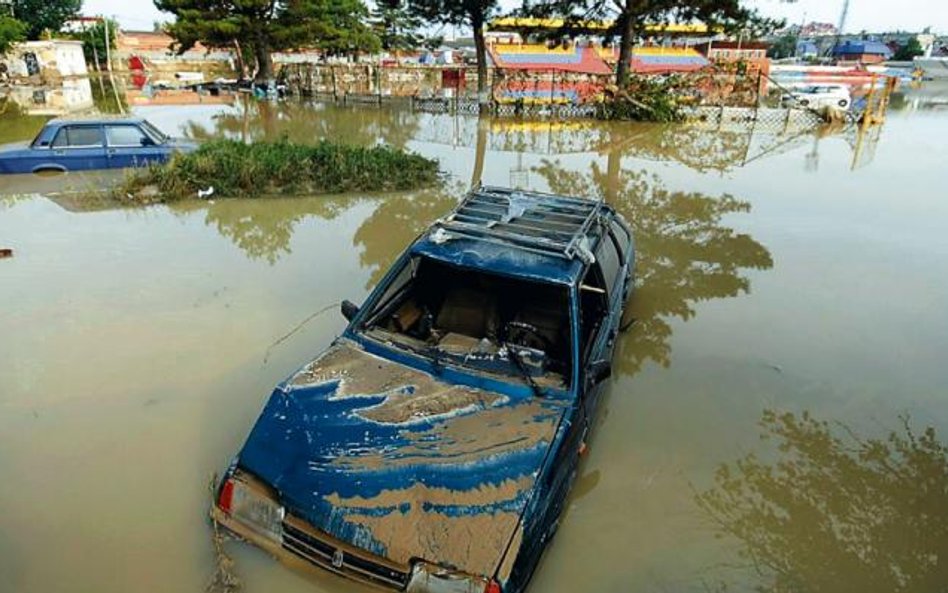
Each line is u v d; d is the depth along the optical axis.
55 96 26.20
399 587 2.95
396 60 49.28
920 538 4.09
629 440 4.92
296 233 9.47
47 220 9.64
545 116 25.02
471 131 21.28
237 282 7.47
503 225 5.02
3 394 5.08
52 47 31.45
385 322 4.67
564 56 32.94
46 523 3.80
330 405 3.69
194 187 11.31
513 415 3.71
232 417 4.90
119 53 49.09
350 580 3.04
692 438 4.97
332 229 9.72
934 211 11.21
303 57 49.62
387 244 9.03
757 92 24.78
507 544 2.98
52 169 11.71
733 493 4.40
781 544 3.99
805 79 33.47
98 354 5.74
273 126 21.22
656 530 4.05
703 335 6.62
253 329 6.32
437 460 3.33
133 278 7.49
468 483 3.21
